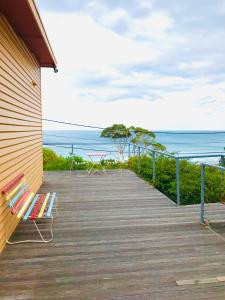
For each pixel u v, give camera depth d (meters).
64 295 2.81
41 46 5.86
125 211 5.42
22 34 4.93
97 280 3.07
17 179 4.52
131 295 2.82
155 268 3.31
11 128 4.27
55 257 3.57
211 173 8.55
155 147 13.63
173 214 5.23
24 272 3.21
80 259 3.52
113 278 3.11
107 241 4.05
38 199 4.85
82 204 5.88
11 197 4.09
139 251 3.74
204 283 3.01
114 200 6.17
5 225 3.91
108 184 7.77
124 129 14.58
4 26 3.99
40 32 4.83
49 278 3.10
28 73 5.88
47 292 2.86
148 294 2.83
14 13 3.97
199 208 5.56
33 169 6.45
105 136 14.80
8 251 3.72
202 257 3.57
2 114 3.75
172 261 3.47
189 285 2.97
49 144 10.38
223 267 3.33
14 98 4.50
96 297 2.79
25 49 5.54
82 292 2.86
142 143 13.81
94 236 4.23
